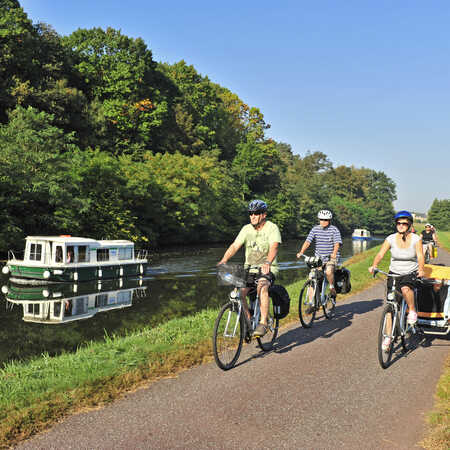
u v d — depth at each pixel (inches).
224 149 3442.4
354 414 163.5
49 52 2060.8
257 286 232.2
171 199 1905.8
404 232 236.7
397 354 246.1
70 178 1333.7
